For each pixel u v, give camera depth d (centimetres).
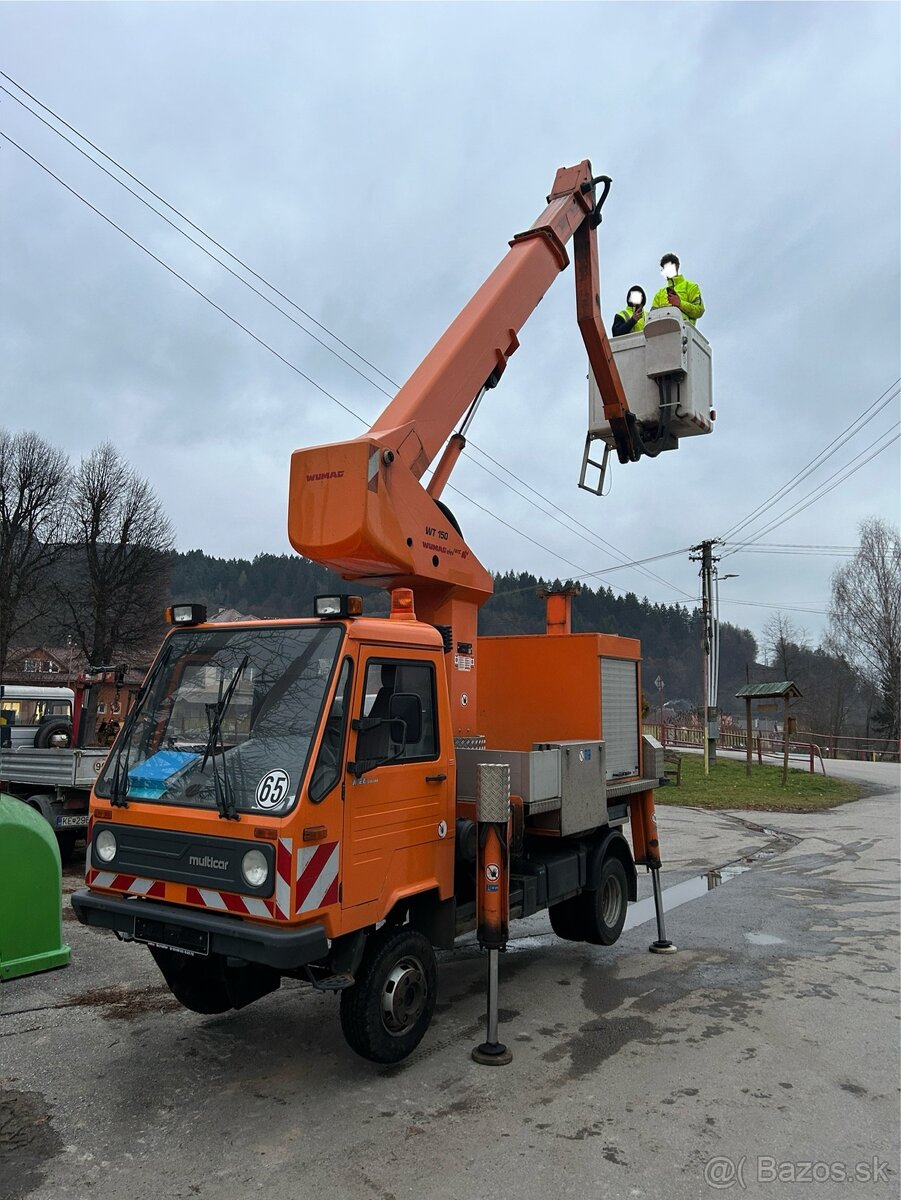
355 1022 434
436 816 494
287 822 388
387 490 527
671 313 896
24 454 3553
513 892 559
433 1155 372
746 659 10150
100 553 3628
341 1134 390
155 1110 414
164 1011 550
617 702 735
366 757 435
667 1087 443
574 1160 368
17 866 592
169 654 491
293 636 457
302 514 521
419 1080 449
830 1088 443
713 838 1434
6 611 3444
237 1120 404
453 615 598
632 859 761
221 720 448
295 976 433
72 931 755
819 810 1873
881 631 5381
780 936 771
